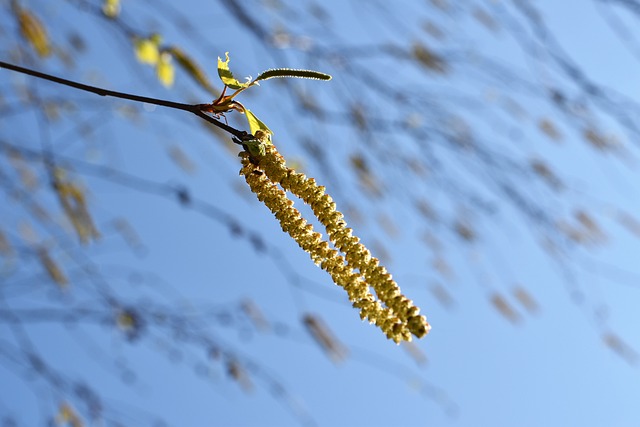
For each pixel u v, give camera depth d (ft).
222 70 1.75
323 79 1.75
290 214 1.71
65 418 3.06
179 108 1.74
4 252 3.03
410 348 3.15
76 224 2.59
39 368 3.04
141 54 2.33
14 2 2.63
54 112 3.05
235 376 3.24
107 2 2.48
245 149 1.74
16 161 2.83
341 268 1.69
